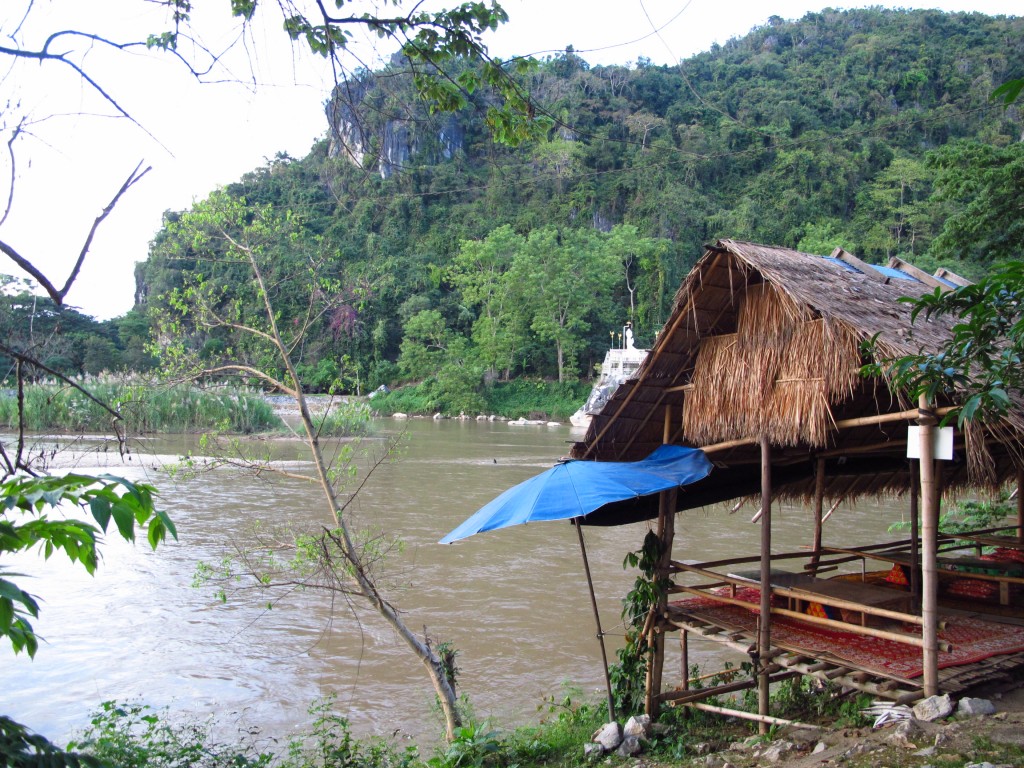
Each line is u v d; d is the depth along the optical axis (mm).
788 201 84438
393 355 78000
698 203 87062
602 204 89188
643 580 6656
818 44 120812
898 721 4723
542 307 71250
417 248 87438
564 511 5344
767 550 5707
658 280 78000
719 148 93750
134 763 5555
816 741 5027
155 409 28844
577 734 6301
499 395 69312
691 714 6500
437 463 29828
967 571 6914
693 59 116750
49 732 7258
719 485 7488
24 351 2871
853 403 6086
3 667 8906
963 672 5113
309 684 8625
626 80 103312
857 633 5750
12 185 2404
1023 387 4027
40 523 1907
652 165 89312
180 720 7633
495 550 15016
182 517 17172
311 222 81875
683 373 6551
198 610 11016
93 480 1880
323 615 10891
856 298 5609
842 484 8633
